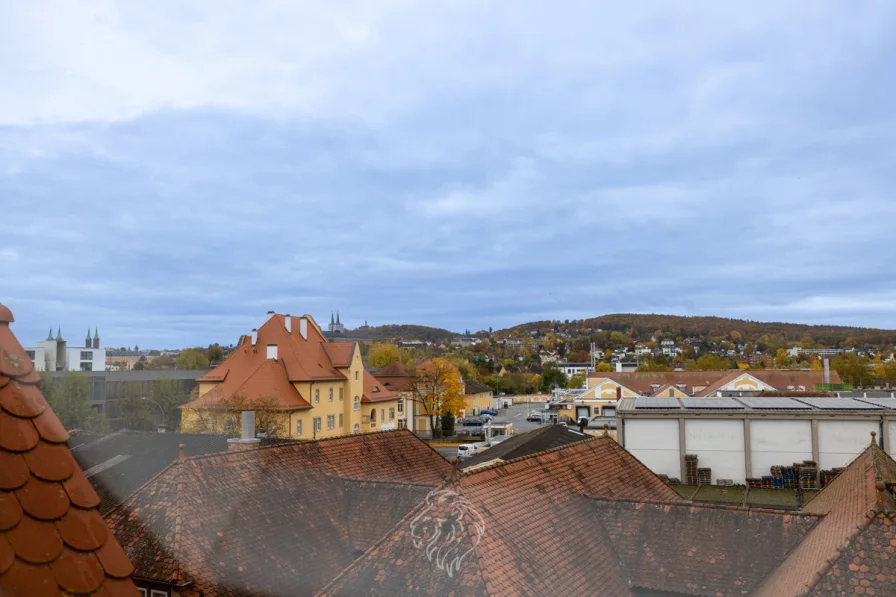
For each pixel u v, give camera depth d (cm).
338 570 1669
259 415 5444
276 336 6500
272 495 1806
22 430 336
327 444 2208
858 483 1691
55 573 317
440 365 9350
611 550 1650
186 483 1670
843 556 1231
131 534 1577
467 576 1212
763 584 1480
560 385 17875
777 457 3722
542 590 1277
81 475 356
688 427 3869
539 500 1628
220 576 1494
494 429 9238
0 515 307
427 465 2502
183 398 5941
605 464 2214
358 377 7262
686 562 1585
